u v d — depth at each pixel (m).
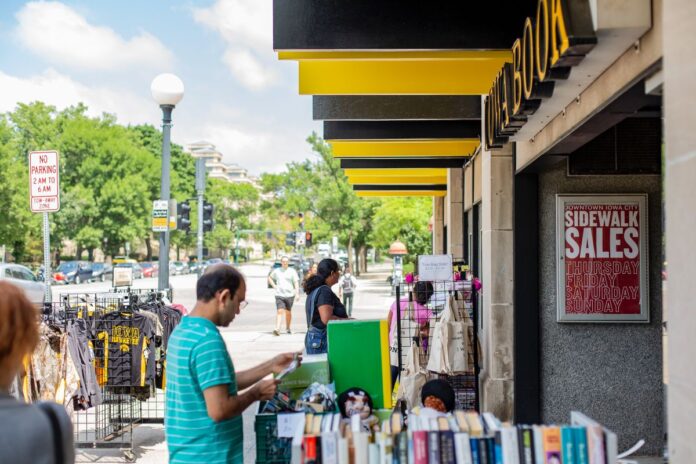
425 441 2.82
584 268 6.41
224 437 3.23
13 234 50.56
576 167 6.47
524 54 4.46
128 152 66.62
